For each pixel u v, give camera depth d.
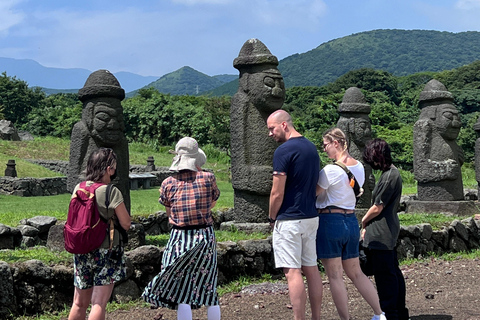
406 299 6.65
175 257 4.67
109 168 4.61
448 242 9.94
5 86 54.28
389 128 34.31
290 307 6.03
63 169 26.86
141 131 39.38
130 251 6.41
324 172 5.04
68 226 4.41
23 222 8.52
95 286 4.45
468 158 30.20
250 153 8.40
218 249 6.97
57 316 5.64
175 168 4.81
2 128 33.53
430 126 11.79
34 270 5.68
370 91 51.25
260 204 8.40
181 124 39.03
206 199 4.78
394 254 5.46
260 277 7.36
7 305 5.42
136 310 5.96
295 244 4.82
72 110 45.00
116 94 7.27
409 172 25.47
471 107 48.12
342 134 5.28
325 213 5.07
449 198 11.66
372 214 5.38
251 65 8.41
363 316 5.79
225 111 40.22
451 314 5.84
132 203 14.65
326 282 7.40
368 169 11.01
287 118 5.05
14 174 21.03
